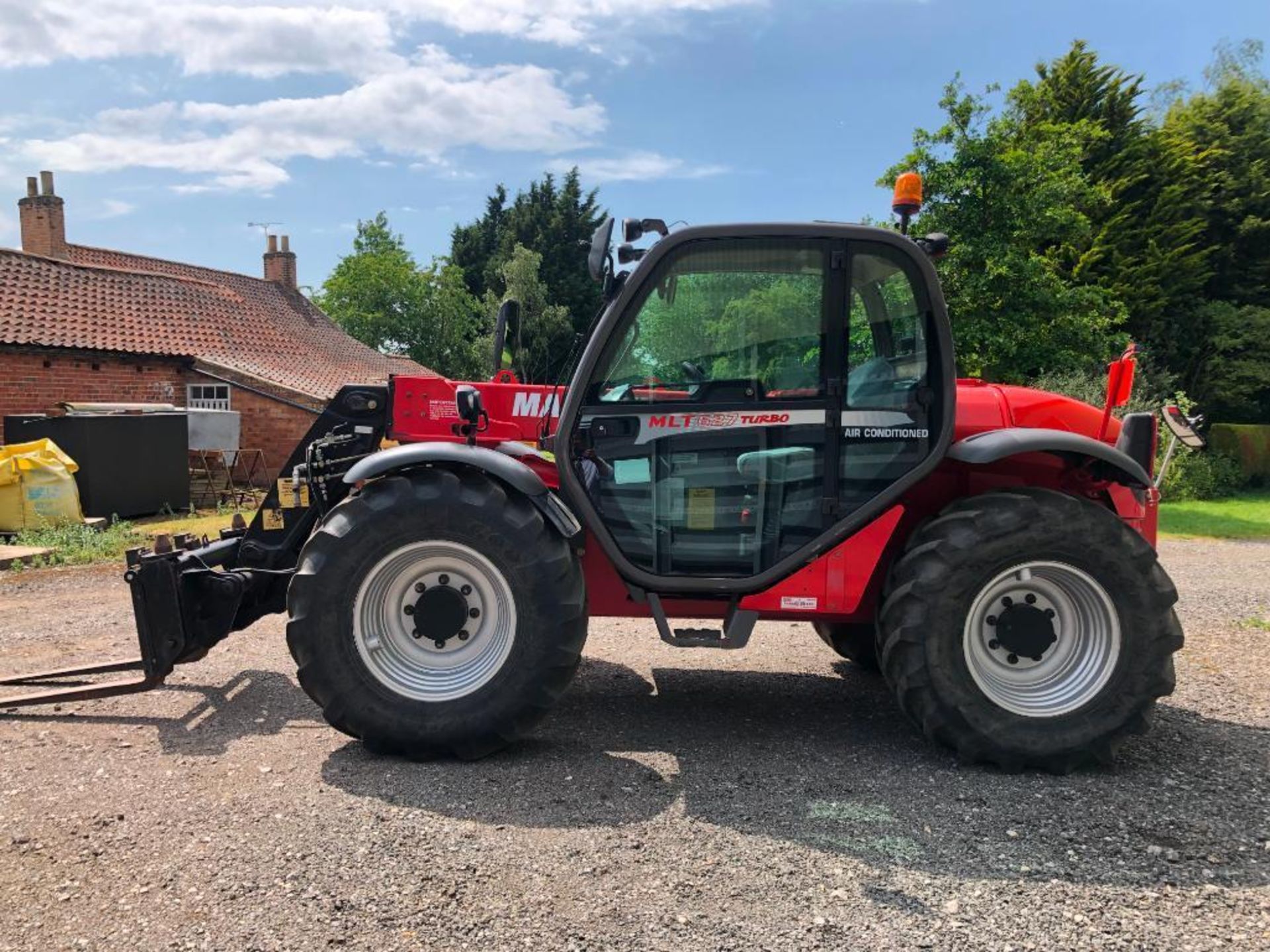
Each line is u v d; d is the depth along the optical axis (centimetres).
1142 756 361
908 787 327
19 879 256
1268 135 2298
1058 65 2233
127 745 362
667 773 339
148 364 1681
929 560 343
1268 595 715
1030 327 1416
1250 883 259
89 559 877
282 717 398
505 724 343
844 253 352
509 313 439
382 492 348
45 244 2180
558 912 241
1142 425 382
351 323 3903
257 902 244
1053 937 232
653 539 370
